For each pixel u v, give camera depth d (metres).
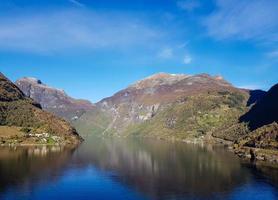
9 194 168.50
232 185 189.12
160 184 194.00
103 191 178.25
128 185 191.38
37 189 179.50
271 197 164.88
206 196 167.75
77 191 177.62
